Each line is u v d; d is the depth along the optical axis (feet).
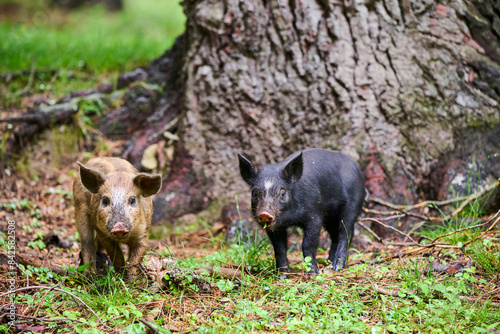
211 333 22.06
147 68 50.90
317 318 23.59
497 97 39.75
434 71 39.17
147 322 22.33
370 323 23.22
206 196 41.22
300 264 31.09
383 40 39.22
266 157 40.93
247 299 25.86
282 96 40.55
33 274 29.55
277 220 28.30
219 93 41.52
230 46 41.19
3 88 52.90
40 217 40.68
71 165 46.83
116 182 26.45
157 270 27.94
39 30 76.59
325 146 39.55
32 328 23.13
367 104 39.17
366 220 34.60
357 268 27.02
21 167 45.37
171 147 44.09
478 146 38.78
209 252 35.17
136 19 103.09
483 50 40.27
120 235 25.25
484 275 27.27
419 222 37.47
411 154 38.99
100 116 48.85
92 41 66.33
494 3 40.19
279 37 40.34
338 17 39.45
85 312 24.72
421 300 23.91
